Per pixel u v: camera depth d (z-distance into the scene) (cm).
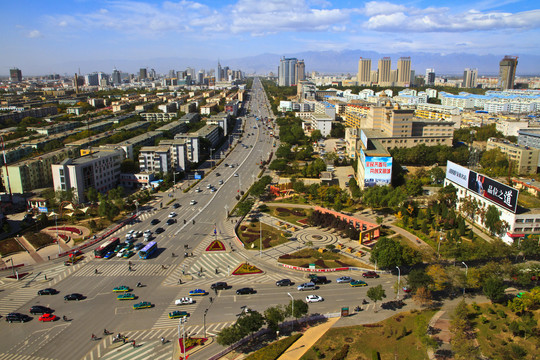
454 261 16488
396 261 14962
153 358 10762
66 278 15375
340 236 19762
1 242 18512
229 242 18900
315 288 14612
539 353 10912
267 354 10812
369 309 13188
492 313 12888
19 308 13250
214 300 13750
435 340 11475
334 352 11019
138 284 14750
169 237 19550
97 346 11275
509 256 16975
